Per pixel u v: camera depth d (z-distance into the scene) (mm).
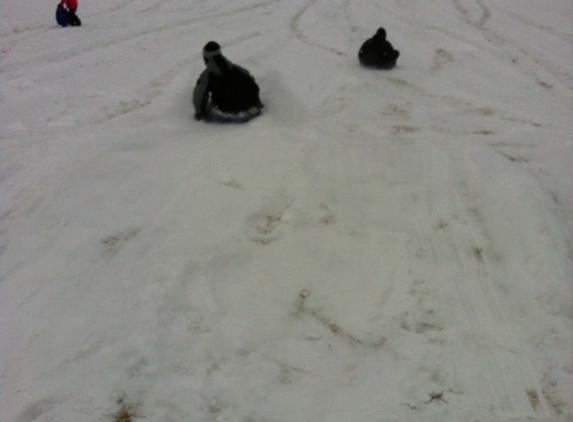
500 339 2639
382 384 2402
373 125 5102
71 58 7516
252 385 2389
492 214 3611
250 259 3191
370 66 6953
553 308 2807
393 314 2805
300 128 4918
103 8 12352
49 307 2746
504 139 4820
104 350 2488
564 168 4230
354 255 3260
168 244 3236
